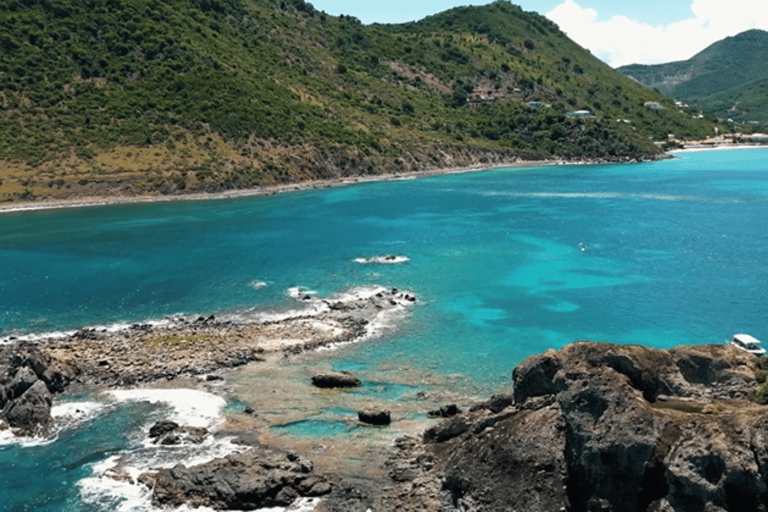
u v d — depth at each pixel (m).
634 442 34.41
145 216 136.25
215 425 48.94
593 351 40.25
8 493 41.00
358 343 66.12
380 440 46.56
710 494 31.94
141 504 39.81
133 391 54.72
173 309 77.25
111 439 46.94
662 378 39.50
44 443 46.56
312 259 100.62
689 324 71.88
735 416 33.94
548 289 84.69
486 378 58.06
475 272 92.88
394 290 83.19
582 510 35.97
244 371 59.03
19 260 100.31
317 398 53.66
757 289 84.06
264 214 139.50
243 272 93.31
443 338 67.56
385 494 40.19
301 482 40.88
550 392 41.00
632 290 84.12
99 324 72.31
